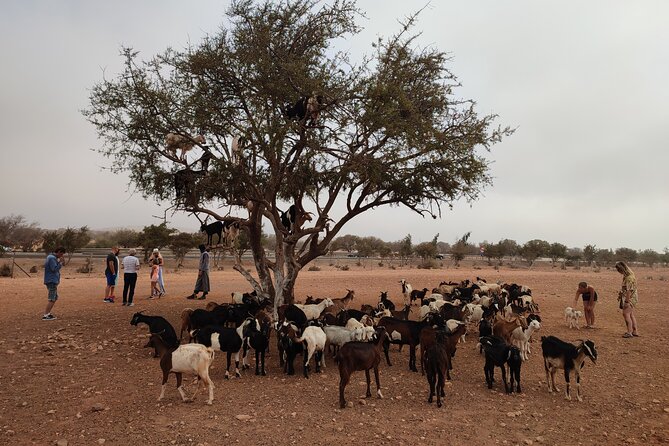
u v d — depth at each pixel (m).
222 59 12.78
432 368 7.96
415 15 13.27
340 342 10.09
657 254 84.06
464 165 13.34
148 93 12.77
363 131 12.94
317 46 14.13
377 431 6.67
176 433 6.46
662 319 16.34
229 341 9.28
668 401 8.17
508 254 88.12
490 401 8.12
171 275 35.22
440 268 56.19
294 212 15.16
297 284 29.48
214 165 12.56
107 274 18.50
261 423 6.88
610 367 10.33
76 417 7.03
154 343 8.89
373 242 94.19
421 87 14.13
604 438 6.61
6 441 6.22
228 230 15.78
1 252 49.34
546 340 8.64
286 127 11.52
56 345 11.14
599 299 22.62
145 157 13.39
